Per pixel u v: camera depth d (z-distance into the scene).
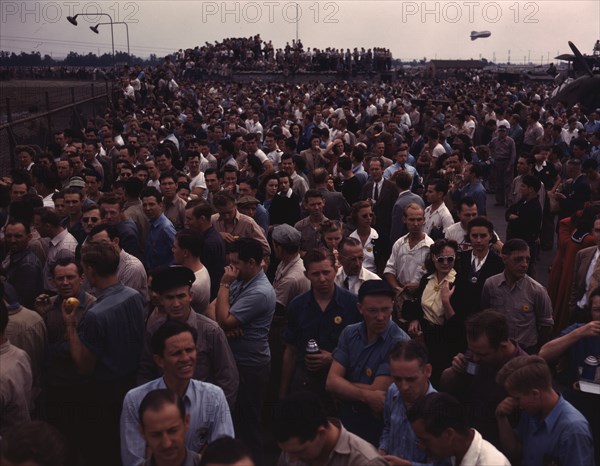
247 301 5.34
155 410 3.26
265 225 8.50
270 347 6.13
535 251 9.31
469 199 7.74
